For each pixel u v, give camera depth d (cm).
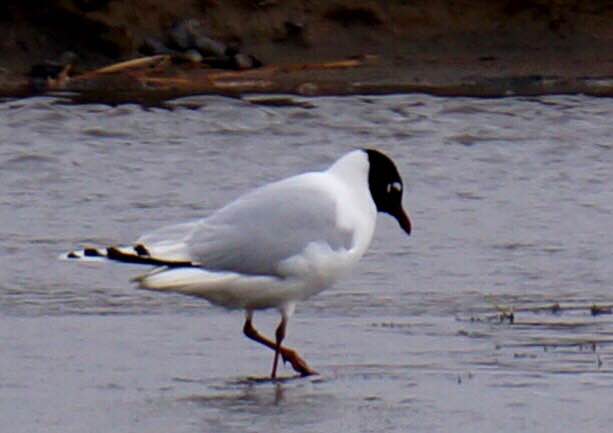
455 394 1044
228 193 1842
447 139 2128
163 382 1084
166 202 1783
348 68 2530
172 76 2448
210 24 2586
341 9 2634
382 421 982
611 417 988
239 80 2439
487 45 2644
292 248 1105
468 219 1703
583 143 2112
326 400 1035
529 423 977
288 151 2062
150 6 2561
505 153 2048
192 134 2128
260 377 1102
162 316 1295
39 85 2391
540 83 2480
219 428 967
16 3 2517
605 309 1313
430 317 1291
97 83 2405
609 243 1594
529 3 2678
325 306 1332
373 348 1181
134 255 1091
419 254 1541
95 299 1354
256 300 1115
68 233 1623
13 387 1064
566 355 1148
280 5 2623
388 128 2175
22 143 2053
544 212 1741
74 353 1165
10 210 1731
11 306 1322
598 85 2469
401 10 2648
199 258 1102
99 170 1936
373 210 1151
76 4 2514
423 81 2480
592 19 2683
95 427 970
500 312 1306
